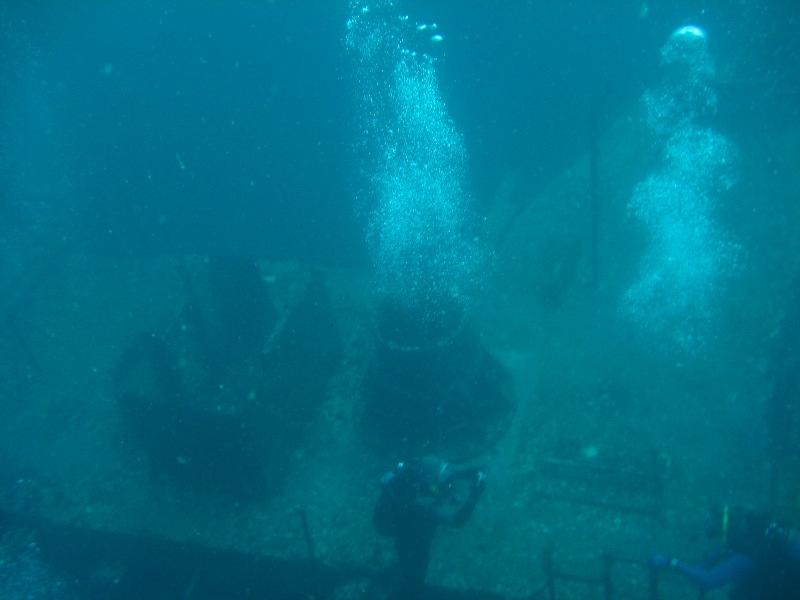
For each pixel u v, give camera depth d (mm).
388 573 5656
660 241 9156
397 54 7664
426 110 8820
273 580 6289
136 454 7453
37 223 12055
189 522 6496
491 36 9508
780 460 5738
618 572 5266
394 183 7715
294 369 7195
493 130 10898
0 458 7707
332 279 9508
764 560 3510
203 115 5953
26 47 8484
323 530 6156
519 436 6660
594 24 11703
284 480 6770
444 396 6512
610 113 12336
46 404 8531
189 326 7738
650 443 6406
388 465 6660
